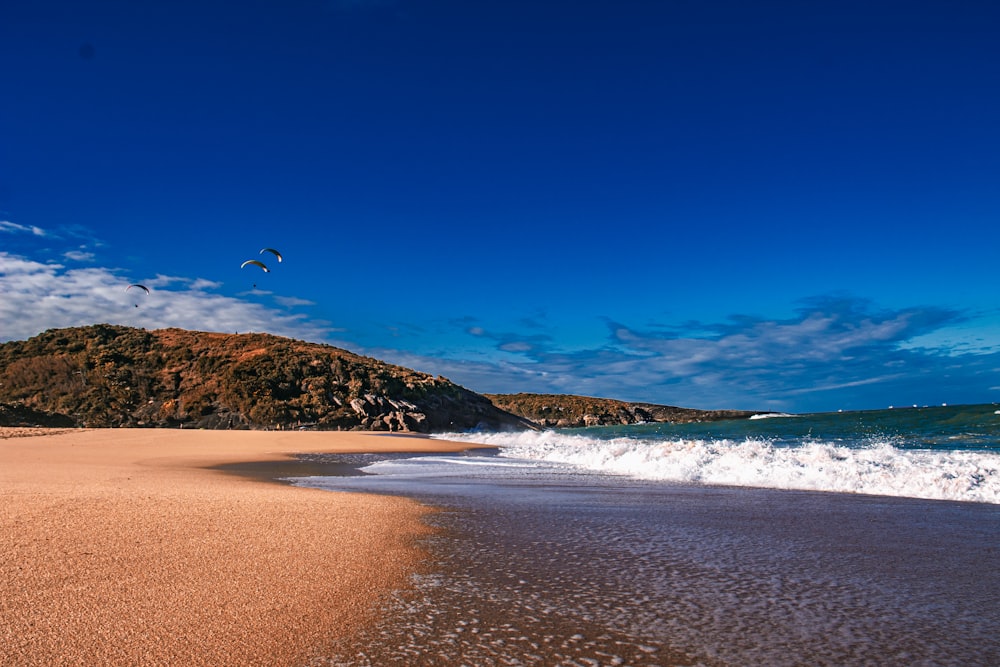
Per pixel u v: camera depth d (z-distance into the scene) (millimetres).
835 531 7414
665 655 3758
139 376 80938
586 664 3619
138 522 7238
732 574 5555
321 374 79250
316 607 4551
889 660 3662
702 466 14461
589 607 4652
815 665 3607
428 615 4449
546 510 9242
